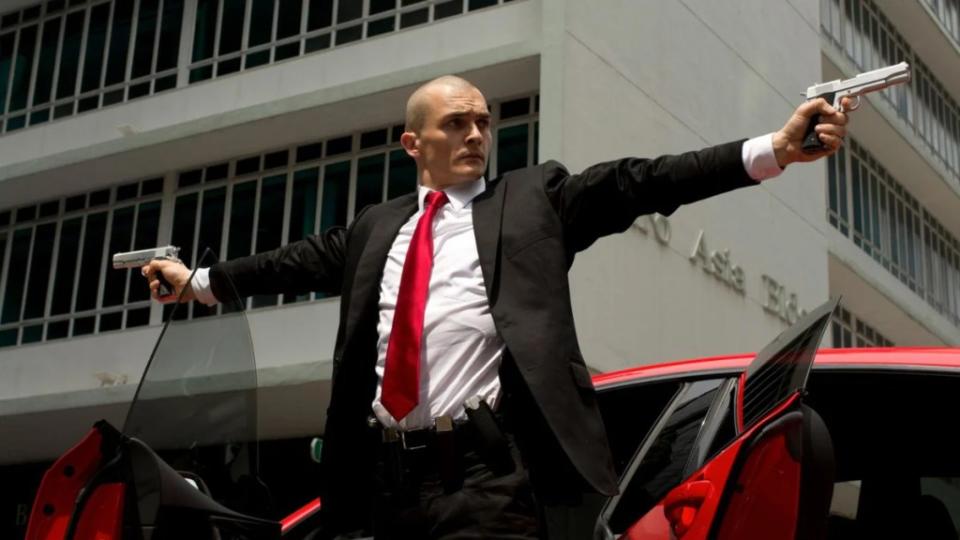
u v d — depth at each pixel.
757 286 17.56
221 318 2.83
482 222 2.74
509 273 2.66
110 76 18.66
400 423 2.67
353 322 2.82
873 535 3.21
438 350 2.67
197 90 17.81
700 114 16.81
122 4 18.91
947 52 24.62
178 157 17.56
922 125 24.28
